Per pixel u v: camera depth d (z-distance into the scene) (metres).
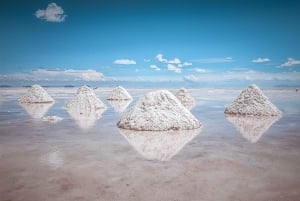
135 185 4.15
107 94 36.78
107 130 8.82
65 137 7.66
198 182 4.27
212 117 12.02
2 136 7.76
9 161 5.32
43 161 5.32
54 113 13.42
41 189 3.99
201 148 6.43
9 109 15.20
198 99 26.00
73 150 6.17
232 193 3.87
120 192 3.90
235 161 5.36
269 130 8.76
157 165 5.10
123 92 24.69
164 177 4.48
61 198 3.70
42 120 10.98
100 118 11.76
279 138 7.54
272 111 12.49
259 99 12.85
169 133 8.36
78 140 7.27
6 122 10.44
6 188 4.03
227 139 7.45
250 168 4.93
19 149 6.24
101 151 6.10
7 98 25.86
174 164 5.16
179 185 4.15
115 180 4.34
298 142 7.02
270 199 3.68
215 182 4.27
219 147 6.52
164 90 10.16
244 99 13.09
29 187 4.06
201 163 5.22
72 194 3.83
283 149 6.30
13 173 4.65
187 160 5.43
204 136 7.88
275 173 4.68
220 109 15.69
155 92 9.95
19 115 12.55
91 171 4.75
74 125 9.80
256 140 7.30
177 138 7.61
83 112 14.06
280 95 35.12
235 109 13.06
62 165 5.08
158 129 8.74
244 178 4.45
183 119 9.20
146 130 8.77
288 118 11.52
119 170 4.81
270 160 5.43
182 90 20.30
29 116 12.24
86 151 6.10
